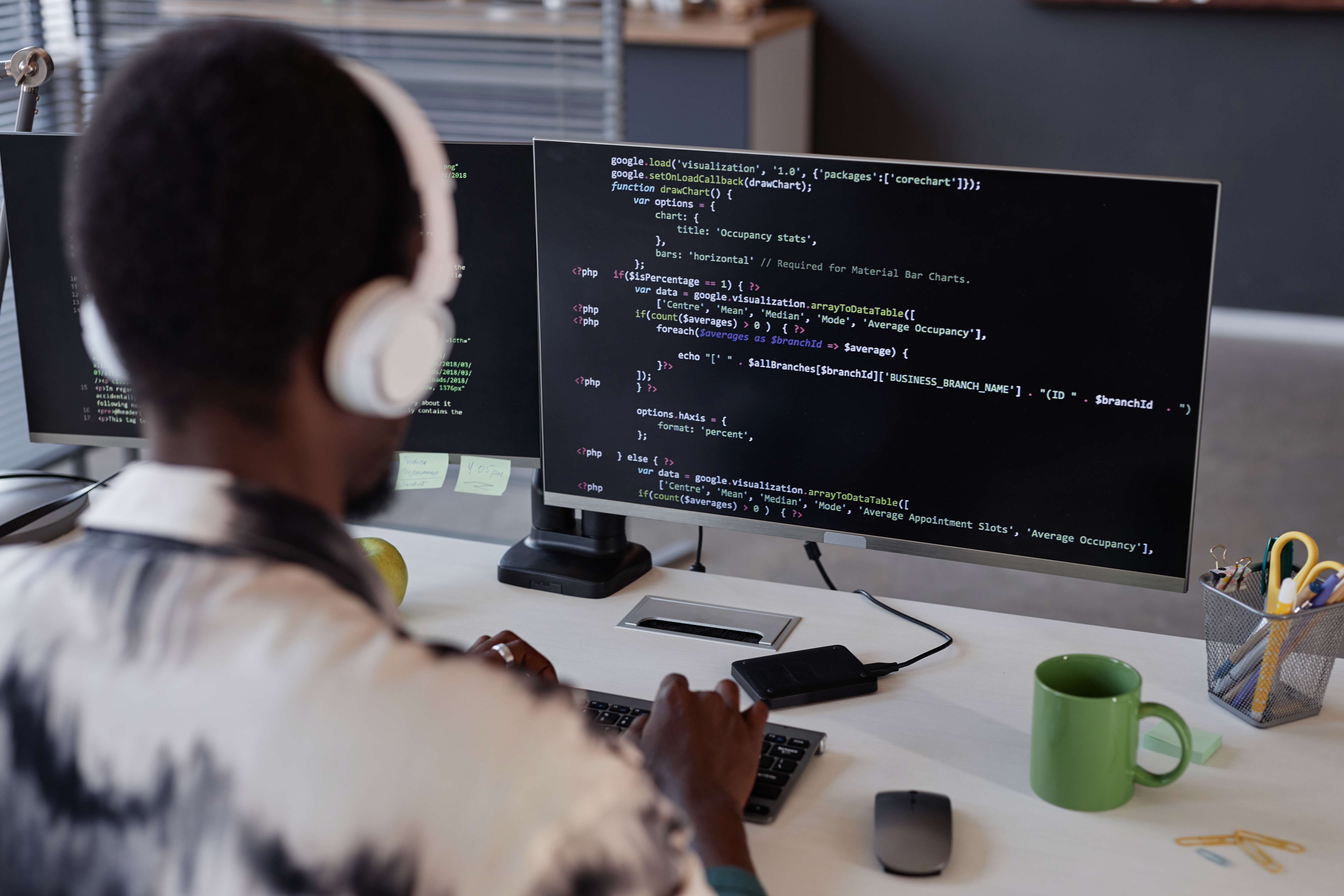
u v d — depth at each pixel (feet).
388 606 2.05
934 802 3.18
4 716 1.71
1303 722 3.70
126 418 4.77
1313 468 11.35
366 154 1.78
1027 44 14.92
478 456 4.62
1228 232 14.74
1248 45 14.03
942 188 3.70
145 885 1.64
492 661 3.67
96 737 1.66
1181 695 3.84
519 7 10.34
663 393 4.25
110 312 1.74
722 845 2.85
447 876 1.58
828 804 3.34
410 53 10.71
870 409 4.00
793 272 3.95
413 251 1.95
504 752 1.63
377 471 2.12
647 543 10.59
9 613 1.75
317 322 1.79
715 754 3.19
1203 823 3.24
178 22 10.29
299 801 1.57
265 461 1.84
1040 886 3.02
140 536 1.79
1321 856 3.11
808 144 16.07
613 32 10.20
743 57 13.61
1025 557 3.96
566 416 4.40
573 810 1.63
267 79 1.69
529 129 10.71
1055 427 3.80
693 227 4.03
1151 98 14.61
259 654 1.66
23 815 1.70
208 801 1.60
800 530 4.21
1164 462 3.72
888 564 10.22
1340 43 13.66
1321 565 3.63
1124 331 3.64
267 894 1.57
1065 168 15.24
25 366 4.76
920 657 4.02
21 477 4.94
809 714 3.77
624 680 3.96
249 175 1.65
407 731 1.61
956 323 3.81
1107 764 3.24
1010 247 3.68
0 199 4.66
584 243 4.17
